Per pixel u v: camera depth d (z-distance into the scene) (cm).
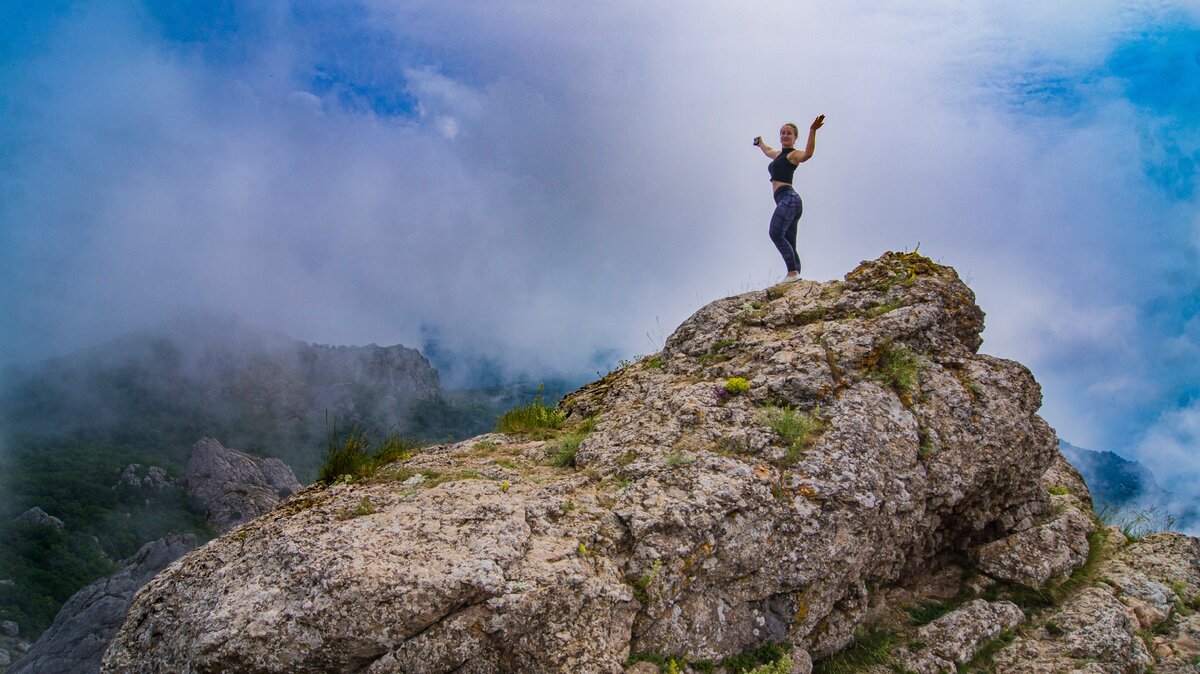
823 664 759
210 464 12419
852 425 841
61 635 7025
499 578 596
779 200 1233
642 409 930
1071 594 867
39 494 10912
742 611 716
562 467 854
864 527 777
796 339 992
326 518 721
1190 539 944
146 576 7800
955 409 909
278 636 574
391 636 568
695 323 1145
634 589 666
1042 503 985
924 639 783
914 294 1033
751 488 753
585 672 578
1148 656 774
